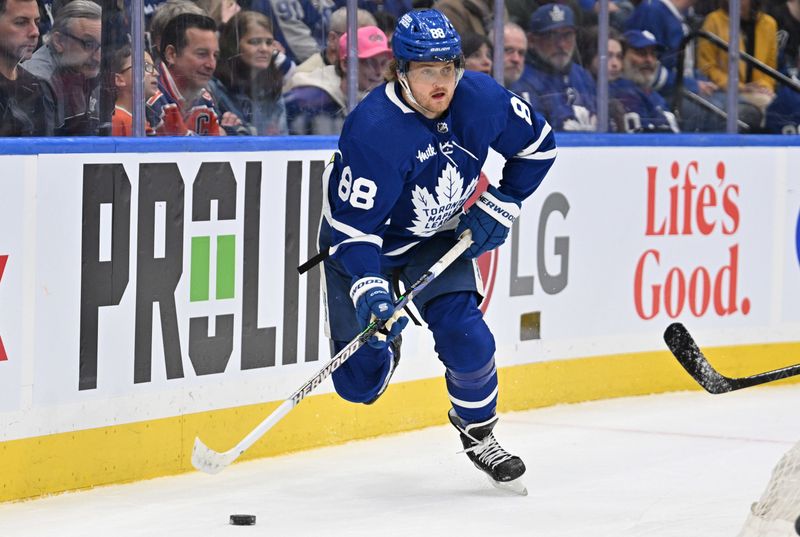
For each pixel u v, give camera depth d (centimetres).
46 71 1262
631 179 1722
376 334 1134
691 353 1037
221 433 1322
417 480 1265
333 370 1098
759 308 1845
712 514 1120
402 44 1050
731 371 1831
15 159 1123
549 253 1650
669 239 1764
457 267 1180
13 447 1145
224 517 1111
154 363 1253
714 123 1842
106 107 1309
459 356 1167
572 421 1576
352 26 1518
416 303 1190
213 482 1248
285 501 1173
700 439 1474
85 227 1182
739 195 1817
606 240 1706
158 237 1247
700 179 1784
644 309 1752
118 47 1309
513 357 1622
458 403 1197
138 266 1231
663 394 1769
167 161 1249
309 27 1484
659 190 1748
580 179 1673
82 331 1189
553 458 1369
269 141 1349
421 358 1527
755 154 1822
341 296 1197
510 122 1146
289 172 1374
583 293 1691
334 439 1436
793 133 1898
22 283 1138
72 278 1177
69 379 1182
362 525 1086
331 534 1056
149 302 1243
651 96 1795
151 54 1345
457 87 1107
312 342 1411
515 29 1655
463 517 1116
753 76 1862
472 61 1623
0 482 1139
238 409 1336
